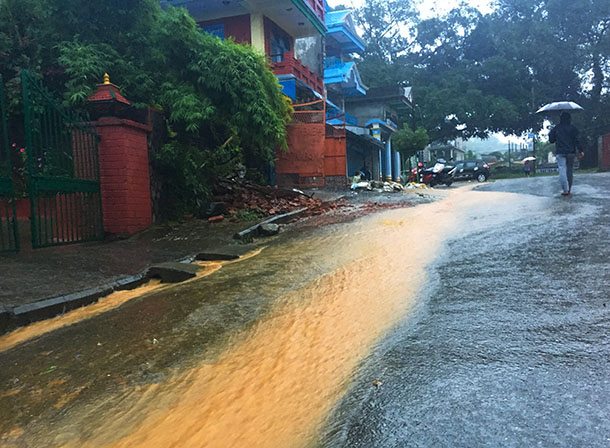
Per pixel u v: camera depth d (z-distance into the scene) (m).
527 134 46.69
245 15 19.39
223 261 6.91
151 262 6.89
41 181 7.11
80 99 8.43
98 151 8.47
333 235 7.96
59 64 9.38
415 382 2.73
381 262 5.76
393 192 15.59
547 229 6.71
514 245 5.93
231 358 3.42
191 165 9.65
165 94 9.80
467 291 4.32
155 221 9.39
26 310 4.66
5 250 6.74
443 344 3.22
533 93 42.75
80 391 3.12
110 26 9.98
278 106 12.27
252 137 11.17
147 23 10.29
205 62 10.15
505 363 2.86
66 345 3.99
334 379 2.92
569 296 3.96
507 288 4.30
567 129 10.09
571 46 41.69
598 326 3.29
